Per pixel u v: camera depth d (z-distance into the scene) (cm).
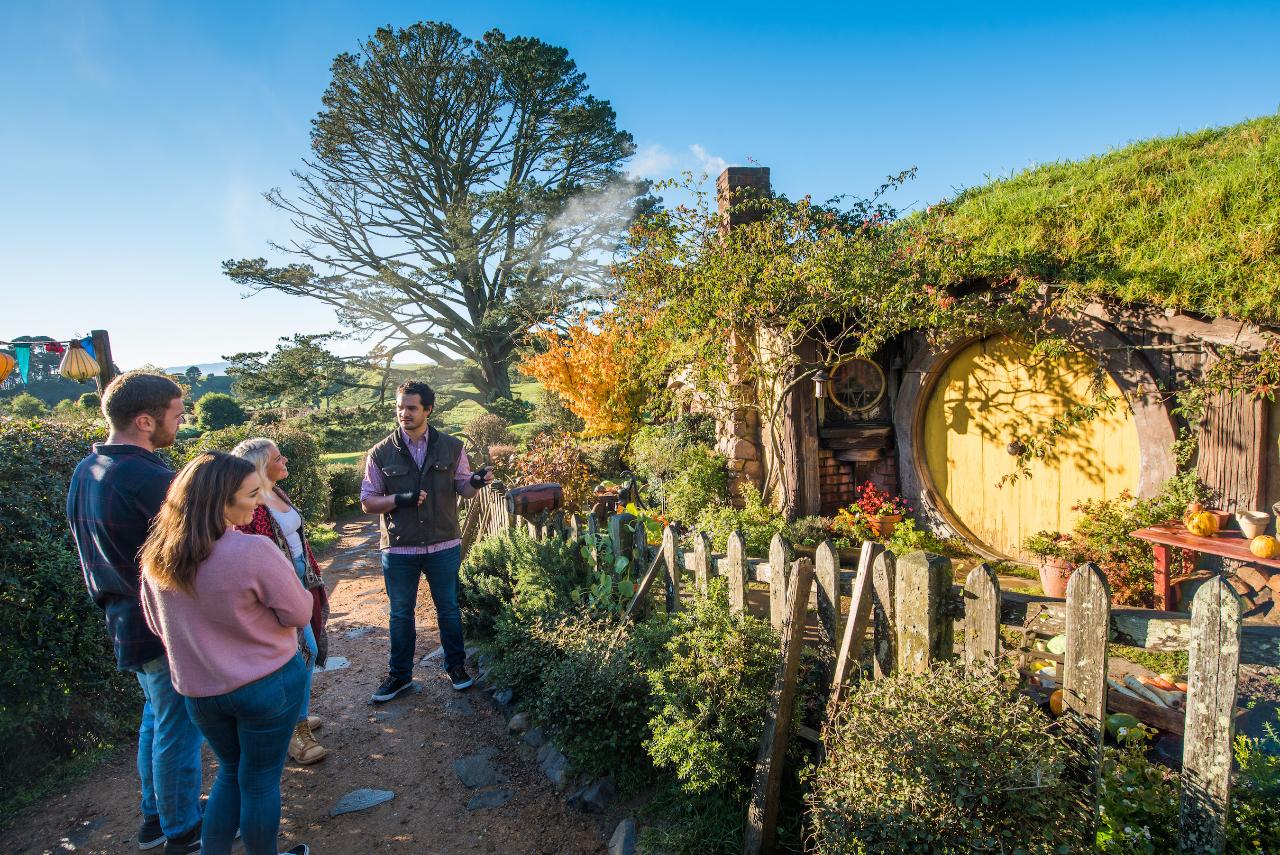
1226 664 181
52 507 401
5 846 298
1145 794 207
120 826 309
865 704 221
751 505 827
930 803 189
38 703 347
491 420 1956
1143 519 532
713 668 281
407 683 439
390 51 3259
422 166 3603
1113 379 594
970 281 685
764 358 866
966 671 219
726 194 896
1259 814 200
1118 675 313
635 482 1015
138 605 259
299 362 3475
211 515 219
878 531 774
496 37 3419
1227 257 500
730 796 276
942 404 798
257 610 229
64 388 6372
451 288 3709
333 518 1380
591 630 383
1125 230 594
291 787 338
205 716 227
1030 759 187
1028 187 782
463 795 328
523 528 532
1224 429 512
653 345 968
